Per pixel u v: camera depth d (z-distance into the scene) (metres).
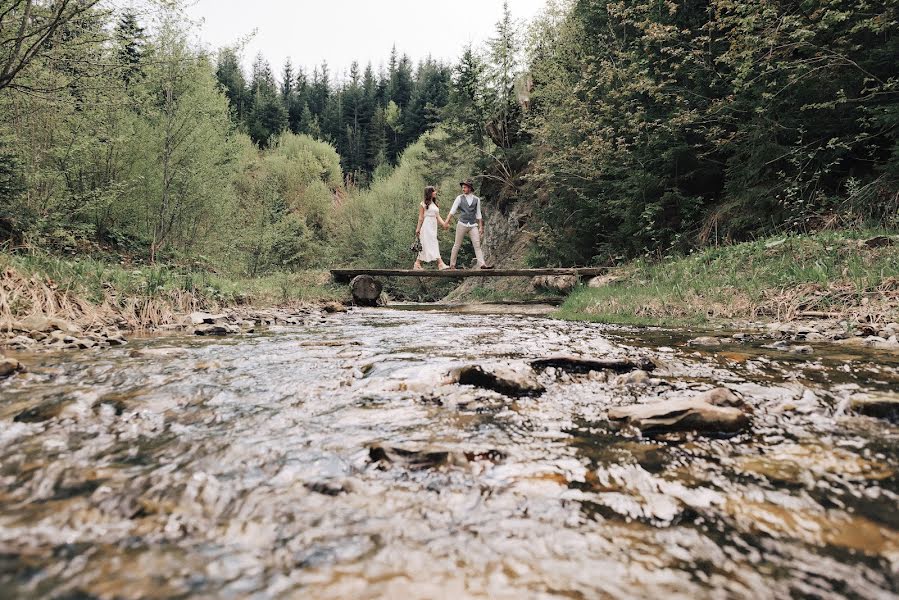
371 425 1.65
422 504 1.08
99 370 2.51
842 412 1.73
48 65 7.90
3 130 8.32
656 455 1.39
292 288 10.32
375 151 70.81
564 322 6.03
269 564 0.84
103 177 11.16
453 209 11.09
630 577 0.82
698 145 8.41
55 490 1.10
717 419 1.57
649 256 9.51
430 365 2.68
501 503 1.09
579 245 11.77
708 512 1.05
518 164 18.41
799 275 5.40
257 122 60.44
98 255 9.96
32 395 1.95
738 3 7.24
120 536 0.91
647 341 3.82
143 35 10.03
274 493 1.12
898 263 4.82
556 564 0.85
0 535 0.89
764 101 7.24
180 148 12.96
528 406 1.92
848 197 6.79
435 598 0.75
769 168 7.65
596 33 12.57
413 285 25.75
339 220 38.84
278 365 2.73
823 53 6.63
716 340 3.78
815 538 0.93
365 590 0.77
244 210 17.17
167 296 6.22
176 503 1.05
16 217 7.82
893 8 5.77
